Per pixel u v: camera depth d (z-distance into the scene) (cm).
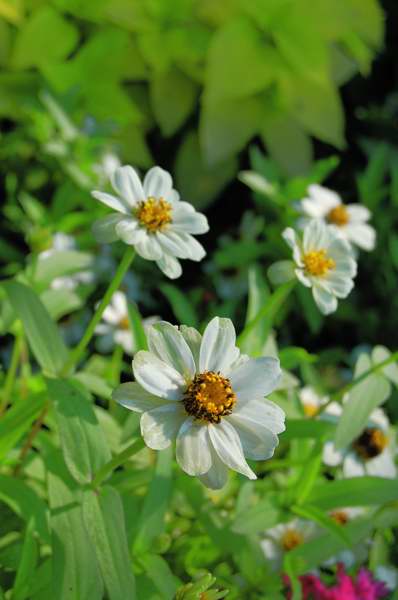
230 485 50
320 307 44
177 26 83
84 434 39
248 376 37
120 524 38
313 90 85
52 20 81
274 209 76
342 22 86
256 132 89
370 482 47
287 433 46
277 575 47
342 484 47
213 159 83
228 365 37
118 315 65
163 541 42
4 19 81
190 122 88
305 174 86
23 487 42
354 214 69
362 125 98
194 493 47
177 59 84
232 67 81
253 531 45
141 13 82
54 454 41
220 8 83
